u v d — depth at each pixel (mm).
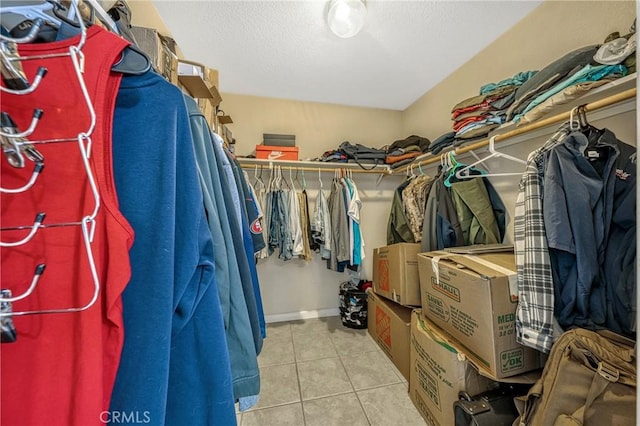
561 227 867
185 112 497
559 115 1047
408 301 1706
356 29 1510
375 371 1732
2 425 338
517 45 1605
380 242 2795
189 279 453
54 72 374
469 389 1100
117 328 390
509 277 992
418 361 1380
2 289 347
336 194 2350
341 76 2211
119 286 386
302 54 1901
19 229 322
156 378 399
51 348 358
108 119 396
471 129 1481
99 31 408
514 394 1082
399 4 1459
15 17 420
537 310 897
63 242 371
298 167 2393
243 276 721
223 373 492
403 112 2895
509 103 1338
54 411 350
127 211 418
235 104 2518
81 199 370
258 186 2367
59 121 372
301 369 1761
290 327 2418
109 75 402
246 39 1731
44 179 368
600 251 870
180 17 1528
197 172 503
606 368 680
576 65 1041
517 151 1558
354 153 2377
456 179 1695
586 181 883
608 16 1178
